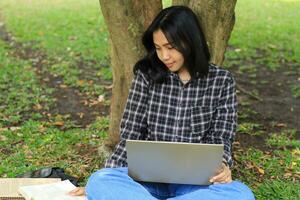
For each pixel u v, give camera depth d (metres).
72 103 6.27
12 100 6.25
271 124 5.75
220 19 3.73
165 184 3.13
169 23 2.91
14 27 10.27
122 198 2.88
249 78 7.39
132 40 4.00
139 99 3.21
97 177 2.99
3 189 3.54
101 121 5.61
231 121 3.16
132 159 2.91
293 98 6.62
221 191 2.87
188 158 2.84
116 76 4.31
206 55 3.04
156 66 3.14
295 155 4.84
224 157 3.02
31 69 7.58
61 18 11.10
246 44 9.05
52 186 3.30
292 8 12.50
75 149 4.88
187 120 3.16
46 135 5.18
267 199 4.00
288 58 8.26
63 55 8.34
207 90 3.16
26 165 4.51
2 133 5.25
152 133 3.21
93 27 10.27
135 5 3.95
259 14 11.70
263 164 4.63
